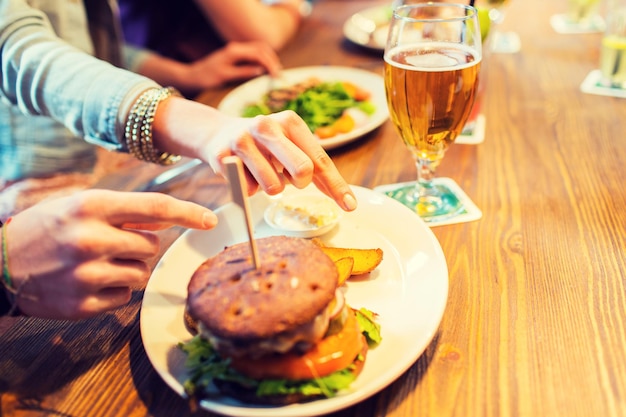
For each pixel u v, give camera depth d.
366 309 0.41
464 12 0.51
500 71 0.87
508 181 0.58
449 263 0.47
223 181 0.63
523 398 0.35
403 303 0.41
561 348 0.38
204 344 0.37
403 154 0.66
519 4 1.23
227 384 0.35
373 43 0.99
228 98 0.83
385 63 0.51
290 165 0.44
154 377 0.38
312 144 0.47
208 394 0.35
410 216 0.49
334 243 0.49
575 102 0.74
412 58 0.49
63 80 0.60
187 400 0.35
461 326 0.40
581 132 0.67
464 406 0.35
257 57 0.96
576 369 0.36
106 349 0.41
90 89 0.58
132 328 0.43
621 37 0.76
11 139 0.82
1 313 0.41
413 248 0.46
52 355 0.41
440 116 0.49
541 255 0.47
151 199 0.39
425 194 0.56
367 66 0.94
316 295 0.34
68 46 0.64
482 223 0.52
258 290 0.34
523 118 0.72
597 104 0.73
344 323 0.36
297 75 0.89
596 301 0.42
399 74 0.48
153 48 1.25
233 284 0.35
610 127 0.67
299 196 0.55
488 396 0.35
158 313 0.41
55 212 0.39
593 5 1.04
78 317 0.40
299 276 0.35
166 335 0.40
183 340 0.39
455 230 0.51
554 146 0.64
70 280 0.38
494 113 0.74
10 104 0.68
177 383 0.35
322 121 0.74
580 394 0.35
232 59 0.97
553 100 0.76
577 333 0.39
